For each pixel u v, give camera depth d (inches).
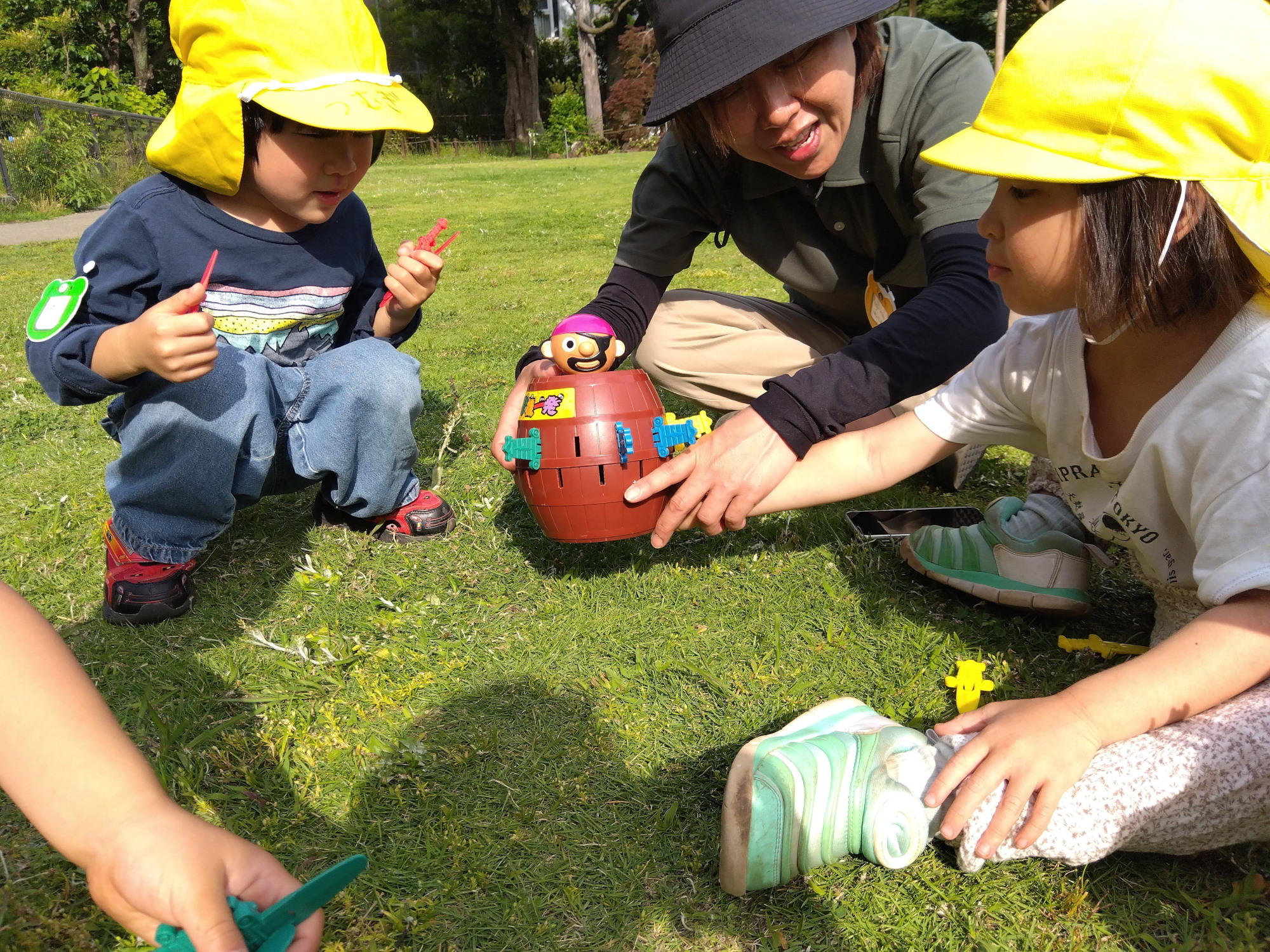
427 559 87.6
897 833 50.5
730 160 90.9
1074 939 46.3
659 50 74.0
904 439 71.3
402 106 77.9
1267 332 51.2
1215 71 47.3
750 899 49.5
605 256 288.5
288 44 75.0
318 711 65.1
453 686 67.8
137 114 649.6
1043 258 52.8
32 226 446.3
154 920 30.0
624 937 47.1
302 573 83.8
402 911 48.2
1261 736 48.6
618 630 74.7
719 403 110.3
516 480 72.3
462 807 55.8
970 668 65.8
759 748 50.4
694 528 92.2
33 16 989.2
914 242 91.0
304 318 88.3
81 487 107.7
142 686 67.7
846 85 75.2
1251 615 50.9
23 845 53.9
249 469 81.9
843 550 87.4
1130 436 60.2
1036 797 48.6
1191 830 48.9
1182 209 48.4
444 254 303.7
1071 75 49.8
